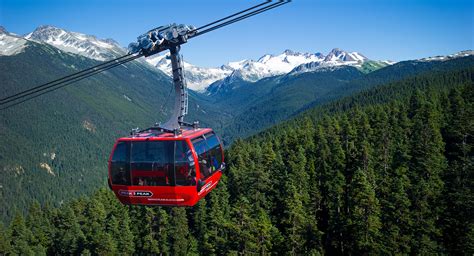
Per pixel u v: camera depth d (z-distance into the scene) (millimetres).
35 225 99188
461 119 93375
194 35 22297
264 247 63906
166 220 82000
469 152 88062
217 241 69438
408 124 106438
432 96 137750
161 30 22266
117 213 89250
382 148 94000
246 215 64125
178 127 24344
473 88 127062
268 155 97312
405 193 66062
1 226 95562
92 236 81062
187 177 23234
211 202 85812
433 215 68750
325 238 78500
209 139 26312
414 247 63906
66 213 96250
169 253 81375
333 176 82750
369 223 63875
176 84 24219
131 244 79188
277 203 80750
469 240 59812
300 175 80750
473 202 64625
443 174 78000
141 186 23906
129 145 23844
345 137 108875
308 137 108438
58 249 92312
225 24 20562
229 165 105500
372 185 75625
